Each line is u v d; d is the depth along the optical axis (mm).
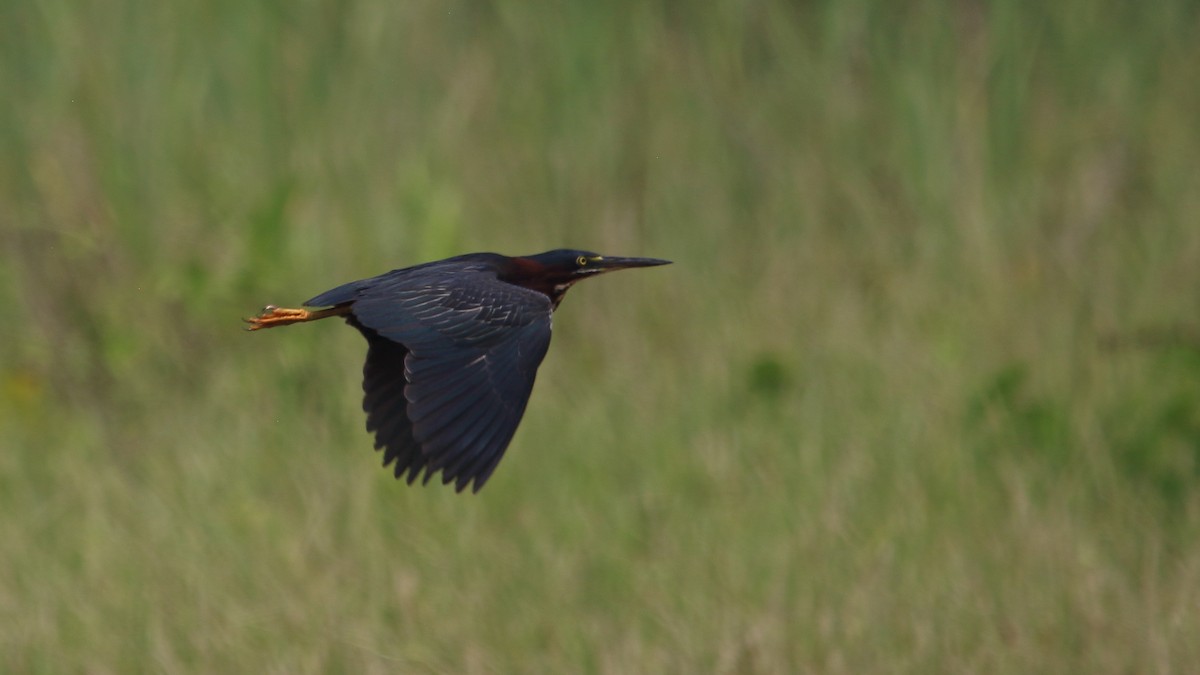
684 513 9867
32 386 11953
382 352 7020
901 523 9461
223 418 11266
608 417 11078
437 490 10000
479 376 6277
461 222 13062
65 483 10414
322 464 10344
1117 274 12867
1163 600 8680
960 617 8539
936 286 12719
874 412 11047
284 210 12625
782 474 10203
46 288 12367
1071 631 8414
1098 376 11055
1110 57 14703
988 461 10305
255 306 12312
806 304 12641
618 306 12727
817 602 8703
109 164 12797
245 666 8250
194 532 9484
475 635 8531
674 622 8625
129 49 13062
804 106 14414
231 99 13250
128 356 11977
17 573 9219
